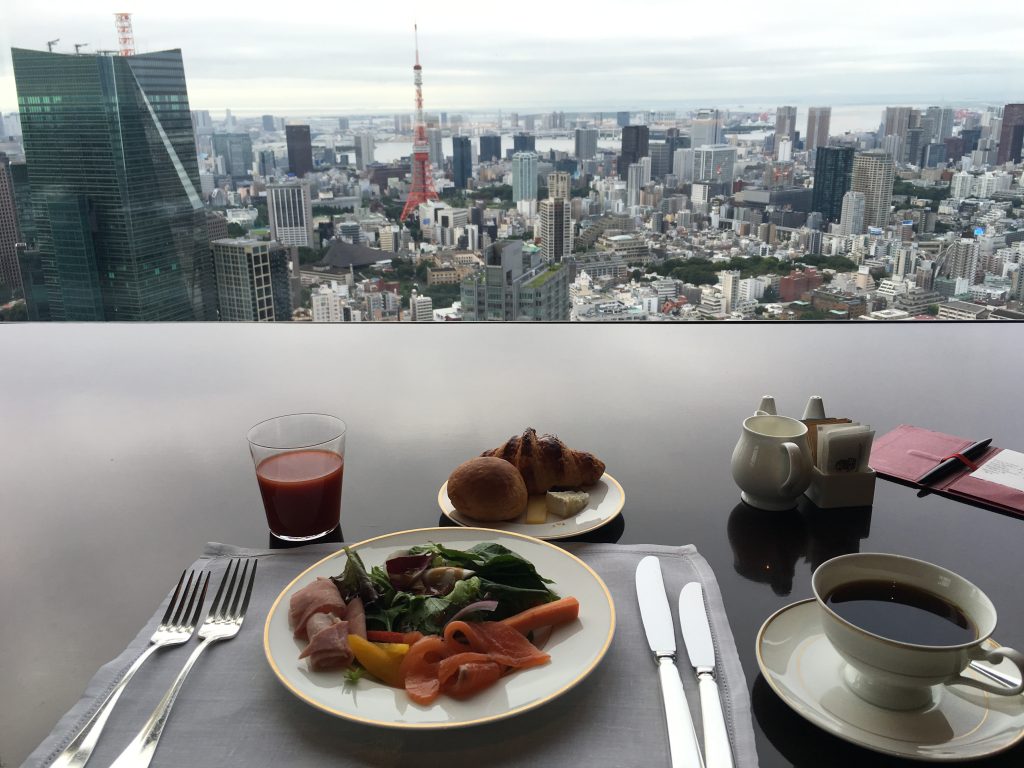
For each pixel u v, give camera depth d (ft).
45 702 1.73
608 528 2.43
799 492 2.48
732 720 1.61
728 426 3.23
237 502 2.65
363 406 3.50
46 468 2.93
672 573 2.14
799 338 4.52
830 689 1.66
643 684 1.73
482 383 3.80
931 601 1.71
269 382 3.86
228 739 1.59
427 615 1.82
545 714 1.65
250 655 1.84
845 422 2.65
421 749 1.56
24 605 2.09
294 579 2.09
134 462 2.97
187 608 2.01
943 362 4.04
